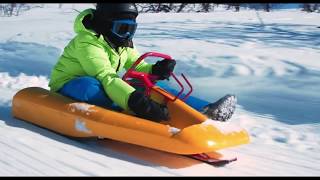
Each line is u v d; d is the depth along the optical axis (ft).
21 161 10.17
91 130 11.54
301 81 18.60
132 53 13.60
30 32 36.19
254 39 28.84
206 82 19.57
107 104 12.26
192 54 23.58
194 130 10.29
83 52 12.43
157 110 11.44
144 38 29.84
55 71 13.21
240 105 17.07
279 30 33.22
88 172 9.71
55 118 12.38
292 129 14.21
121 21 12.46
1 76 21.91
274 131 13.98
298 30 33.01
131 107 11.44
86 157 10.71
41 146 11.30
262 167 10.96
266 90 18.22
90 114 11.62
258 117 15.62
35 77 21.20
